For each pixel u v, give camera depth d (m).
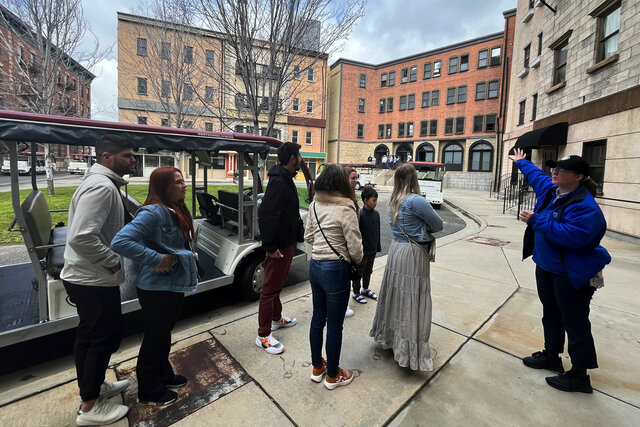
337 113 37.75
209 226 4.54
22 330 2.43
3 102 9.98
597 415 2.12
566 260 2.24
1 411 2.13
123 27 20.47
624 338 3.09
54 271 2.58
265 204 2.70
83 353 1.94
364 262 3.87
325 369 2.50
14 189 2.37
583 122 9.41
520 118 16.44
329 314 2.29
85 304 1.90
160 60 12.21
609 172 8.14
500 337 3.11
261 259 3.99
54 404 2.20
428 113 34.00
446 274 5.00
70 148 39.62
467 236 8.05
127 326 3.43
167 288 2.01
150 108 19.42
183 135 3.14
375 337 2.80
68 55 10.42
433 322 3.40
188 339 3.04
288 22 7.21
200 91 13.12
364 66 37.66
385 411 2.16
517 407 2.20
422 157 35.12
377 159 38.47
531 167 2.80
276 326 3.26
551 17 11.78
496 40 29.34
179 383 2.36
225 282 3.64
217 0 6.89
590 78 9.13
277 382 2.44
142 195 9.65
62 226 3.87
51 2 9.36
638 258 5.94
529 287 4.45
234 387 2.38
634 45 7.42
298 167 2.93
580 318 2.29
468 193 23.81
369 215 3.84
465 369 2.61
